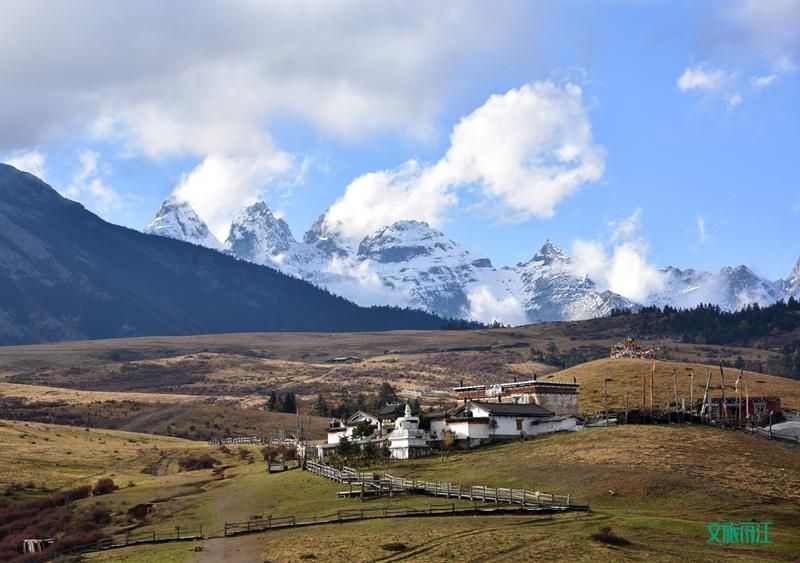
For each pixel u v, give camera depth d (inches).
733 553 3203.7
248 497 4837.6
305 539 3595.0
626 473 4426.7
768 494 4079.7
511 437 6161.4
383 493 4436.5
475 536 3425.2
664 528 3545.8
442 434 6235.2
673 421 5949.8
